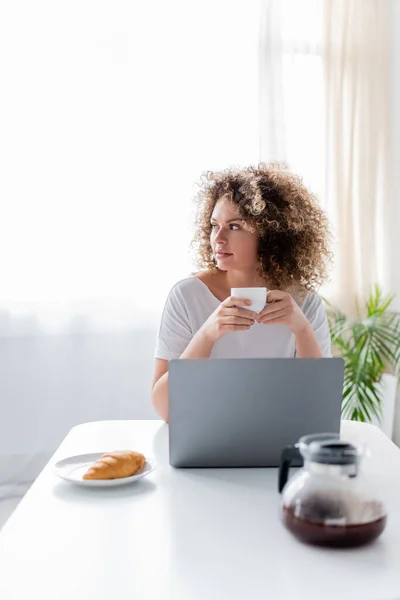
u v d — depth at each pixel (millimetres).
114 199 3244
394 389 3227
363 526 922
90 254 3238
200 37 3273
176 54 3260
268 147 3297
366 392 3135
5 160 3145
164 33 3248
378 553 928
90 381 3273
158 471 1289
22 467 3219
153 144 3260
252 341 1878
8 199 3150
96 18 3197
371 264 3447
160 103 3258
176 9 3252
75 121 3201
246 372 1247
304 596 816
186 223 3277
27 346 3203
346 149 3426
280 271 1931
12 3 3123
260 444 1282
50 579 866
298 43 3352
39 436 3242
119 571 885
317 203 2016
